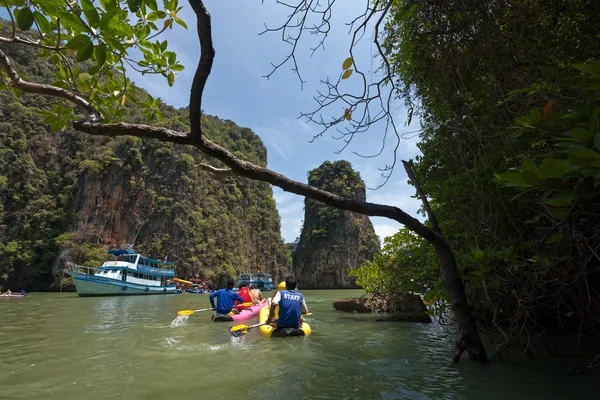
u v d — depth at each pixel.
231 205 67.75
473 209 3.39
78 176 50.28
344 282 71.88
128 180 51.38
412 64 3.70
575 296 3.30
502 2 2.61
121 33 1.56
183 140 2.20
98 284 25.09
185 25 2.26
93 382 3.08
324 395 2.63
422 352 4.14
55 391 2.85
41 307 13.27
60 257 42.19
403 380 2.96
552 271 2.95
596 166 1.21
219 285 52.59
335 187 77.69
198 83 1.89
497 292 3.44
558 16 2.66
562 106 2.07
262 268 68.75
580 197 1.76
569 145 1.30
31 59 52.38
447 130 3.45
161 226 50.94
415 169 4.94
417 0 2.97
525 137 1.86
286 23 2.07
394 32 3.91
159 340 5.17
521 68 2.75
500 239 3.11
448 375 3.00
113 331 6.23
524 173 1.45
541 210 2.72
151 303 15.96
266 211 79.06
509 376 2.90
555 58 2.59
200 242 52.97
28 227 44.12
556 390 2.53
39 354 4.27
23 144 48.97
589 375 2.85
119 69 2.33
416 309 7.66
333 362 3.70
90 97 2.30
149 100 2.47
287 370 3.39
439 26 2.91
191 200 55.78
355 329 6.24
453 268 3.35
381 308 9.37
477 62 2.94
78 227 46.28
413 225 3.12
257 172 2.45
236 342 4.94
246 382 3.01
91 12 1.38
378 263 7.87
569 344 4.01
